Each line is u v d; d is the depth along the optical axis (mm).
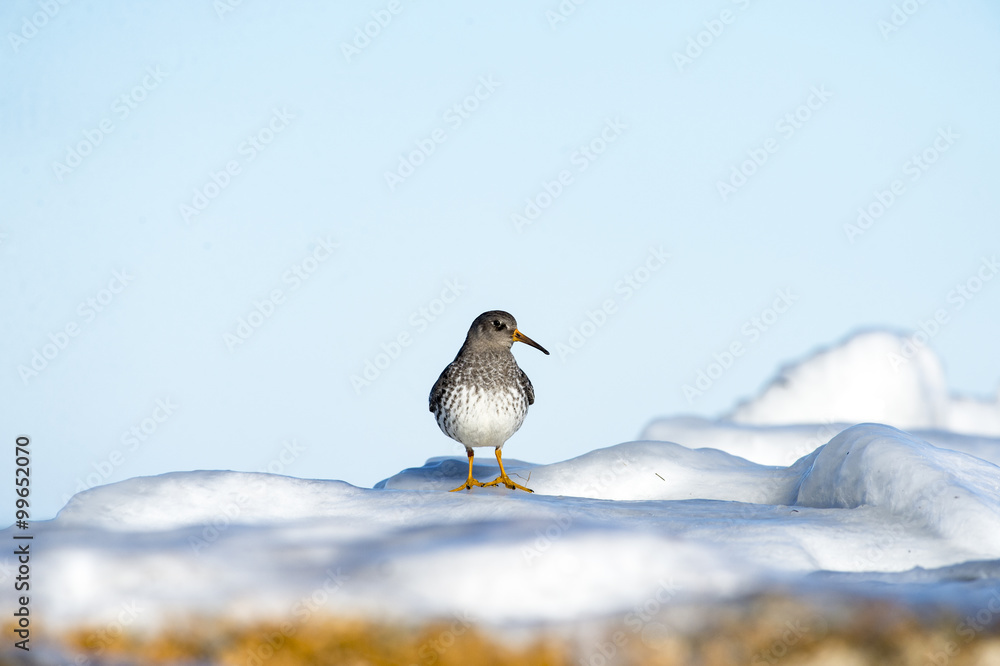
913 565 11258
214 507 13625
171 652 9719
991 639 8812
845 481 14289
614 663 9164
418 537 11789
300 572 10766
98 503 13625
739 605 9594
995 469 13836
